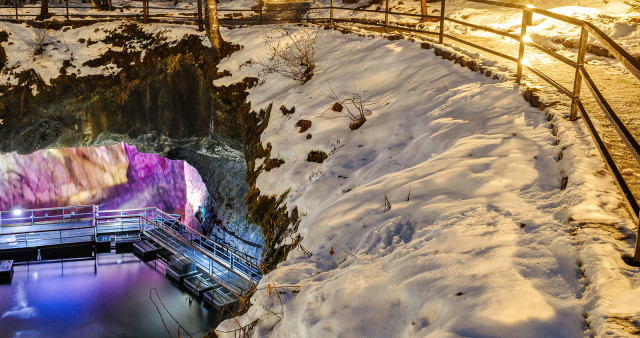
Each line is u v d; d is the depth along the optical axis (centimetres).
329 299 361
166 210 2572
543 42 1134
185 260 1394
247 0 2517
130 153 2627
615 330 246
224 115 1457
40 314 1216
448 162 504
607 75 804
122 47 1733
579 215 358
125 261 1559
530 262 322
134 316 1198
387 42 1167
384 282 350
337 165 744
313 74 1177
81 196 2569
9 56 1752
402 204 461
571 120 529
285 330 384
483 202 414
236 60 1485
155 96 1667
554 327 266
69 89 1712
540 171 450
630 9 1258
